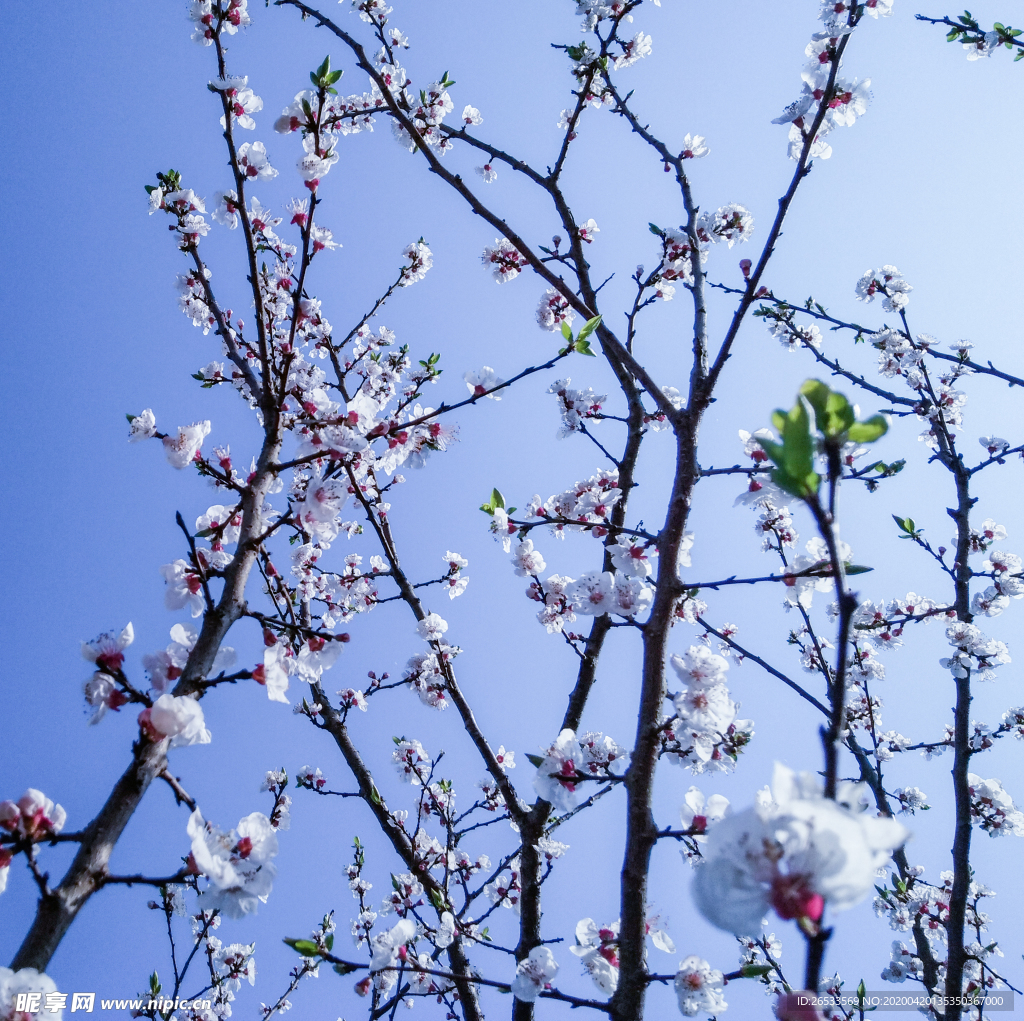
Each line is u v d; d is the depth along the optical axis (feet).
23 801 7.19
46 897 6.84
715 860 4.49
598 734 14.07
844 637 4.73
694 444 13.21
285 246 22.52
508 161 18.39
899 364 25.63
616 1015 9.93
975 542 22.81
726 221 17.75
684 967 10.73
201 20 13.52
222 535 11.84
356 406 12.00
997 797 20.72
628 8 18.12
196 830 7.80
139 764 7.65
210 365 20.52
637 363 14.67
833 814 4.26
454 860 19.80
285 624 9.84
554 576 17.17
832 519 4.74
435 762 21.48
